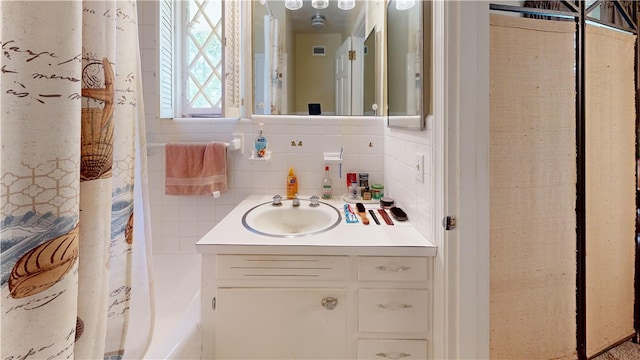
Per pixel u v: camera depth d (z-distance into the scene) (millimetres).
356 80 1709
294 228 1461
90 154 500
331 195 1654
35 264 422
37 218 420
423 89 1019
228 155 1658
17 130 403
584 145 1173
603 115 1269
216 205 1665
